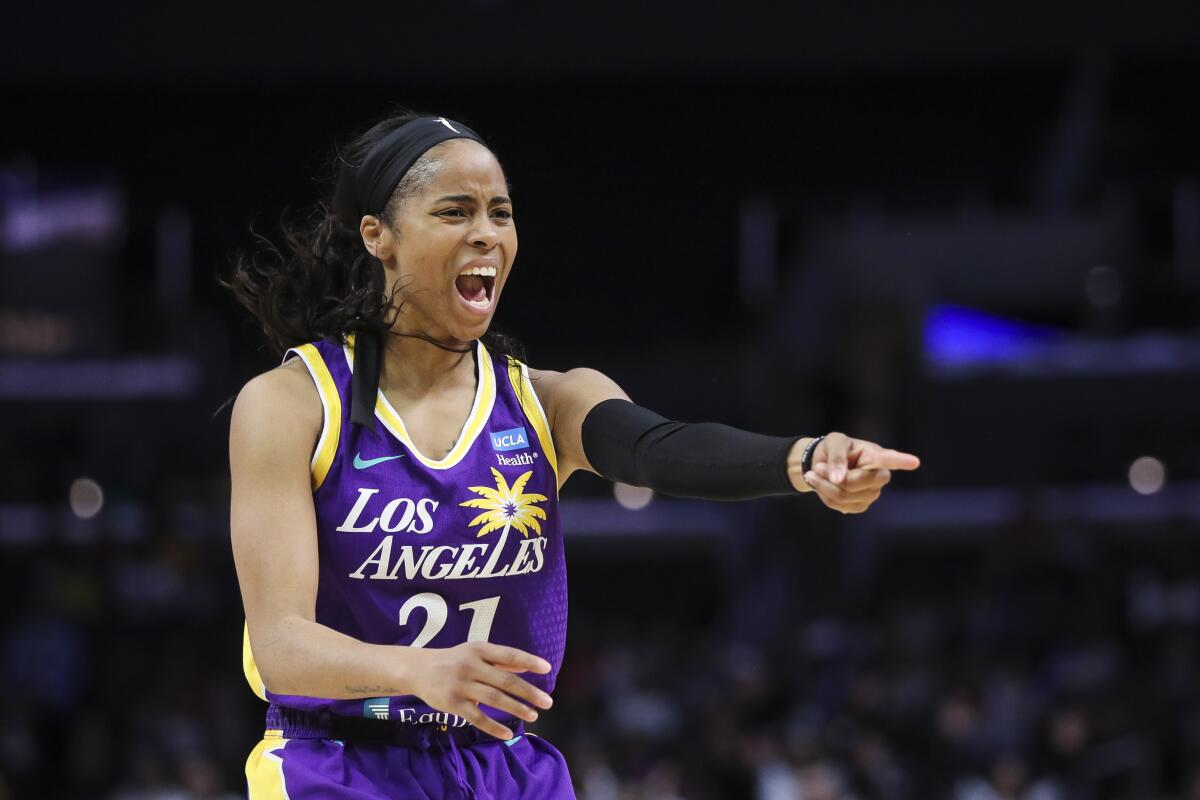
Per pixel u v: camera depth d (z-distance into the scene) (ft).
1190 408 145.79
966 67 107.04
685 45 100.94
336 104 109.70
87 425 149.89
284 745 23.25
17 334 147.54
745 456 21.65
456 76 103.60
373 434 22.99
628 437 23.35
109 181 133.49
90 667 105.81
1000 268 144.77
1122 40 100.27
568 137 109.29
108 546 123.34
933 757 82.43
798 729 84.33
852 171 117.50
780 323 146.92
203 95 110.83
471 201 23.04
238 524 21.98
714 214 135.74
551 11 98.22
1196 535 139.85
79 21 98.22
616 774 85.35
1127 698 87.97
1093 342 147.23
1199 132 123.34
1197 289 146.72
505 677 18.62
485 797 23.22
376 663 19.47
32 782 91.30
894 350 145.28
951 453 146.72
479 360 24.40
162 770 85.20
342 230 24.48
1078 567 108.58
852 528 141.18
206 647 111.75
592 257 131.75
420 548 22.70
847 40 101.09
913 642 100.99
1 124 112.78
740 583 151.64
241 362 151.33
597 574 159.02
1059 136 119.14
